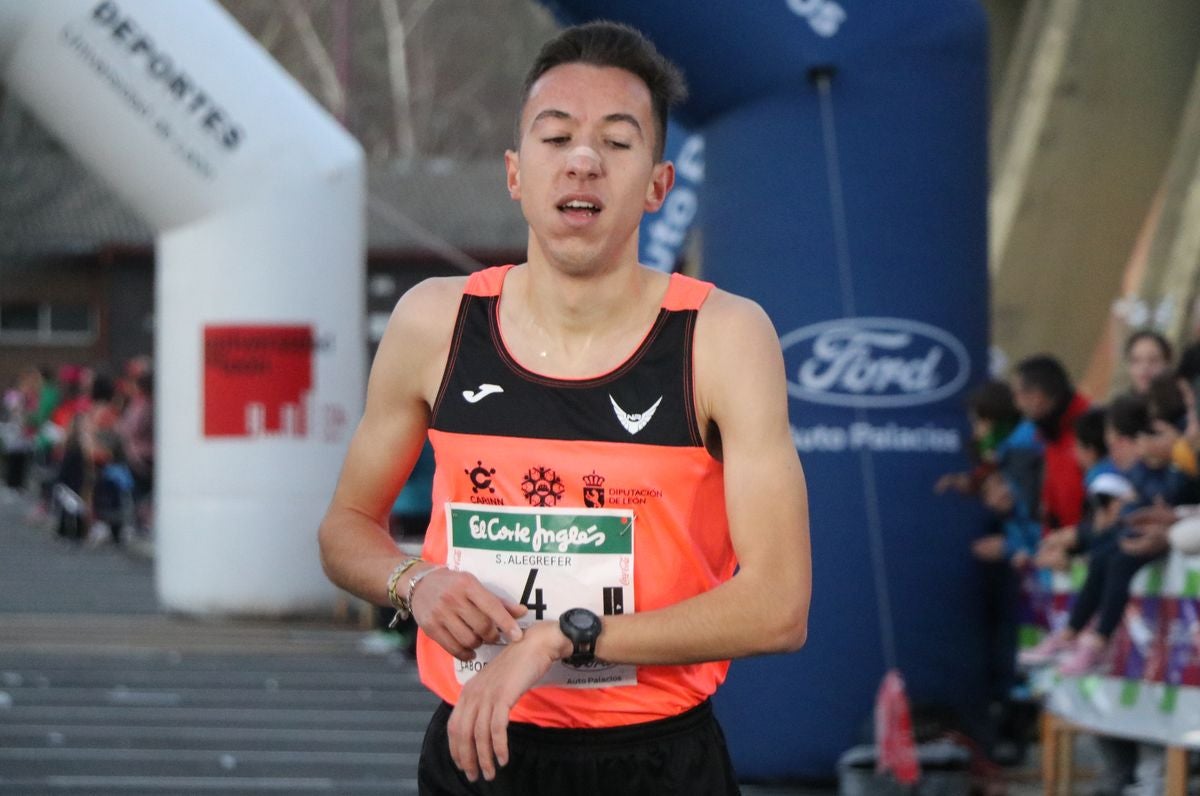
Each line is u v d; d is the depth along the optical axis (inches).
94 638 1016.2
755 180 576.4
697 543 244.7
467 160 3814.0
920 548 578.9
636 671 246.8
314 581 1079.6
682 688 249.4
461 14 3341.5
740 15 565.3
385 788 603.8
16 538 1931.6
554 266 239.0
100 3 1006.4
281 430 1060.5
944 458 581.3
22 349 3698.3
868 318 572.7
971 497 590.9
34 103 1037.2
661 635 232.8
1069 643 540.4
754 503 235.5
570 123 235.5
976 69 582.9
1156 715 502.0
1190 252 1327.5
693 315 241.3
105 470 1822.1
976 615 593.6
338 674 887.7
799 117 570.9
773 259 575.5
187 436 1070.4
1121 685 518.0
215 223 1045.2
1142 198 1502.2
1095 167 1507.1
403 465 259.8
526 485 243.1
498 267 251.6
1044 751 574.9
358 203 1074.1
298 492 1066.1
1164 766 542.9
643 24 573.0
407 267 3607.3
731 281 584.1
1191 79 1493.6
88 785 602.9
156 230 1067.9
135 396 1902.1
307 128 1058.1
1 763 642.8
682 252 797.9
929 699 578.9
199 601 1079.6
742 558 237.0
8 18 995.9
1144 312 1336.1
